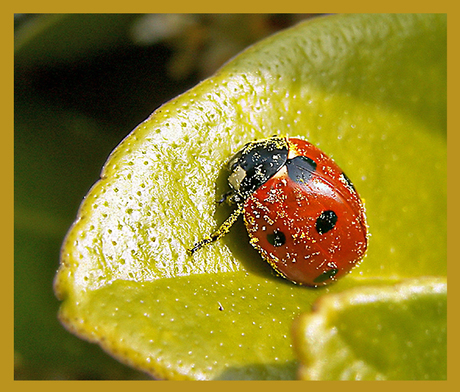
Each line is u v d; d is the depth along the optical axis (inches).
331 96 3.1
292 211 3.0
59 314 2.8
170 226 2.9
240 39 3.4
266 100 3.0
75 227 2.8
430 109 3.1
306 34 3.1
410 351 2.7
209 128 3.0
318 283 3.0
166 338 2.8
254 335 2.9
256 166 3.0
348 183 3.0
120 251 2.9
